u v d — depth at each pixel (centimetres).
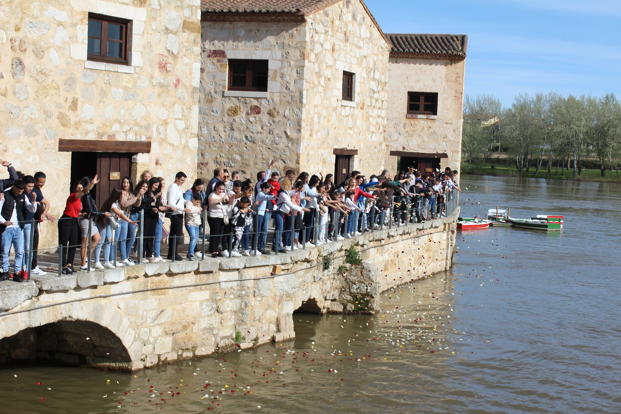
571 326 2033
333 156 2342
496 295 2355
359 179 1986
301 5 2122
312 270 1753
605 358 1759
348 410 1334
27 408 1201
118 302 1279
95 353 1358
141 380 1323
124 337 1298
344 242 1884
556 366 1681
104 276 1227
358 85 2492
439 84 3288
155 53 1608
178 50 1662
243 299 1510
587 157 10200
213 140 2172
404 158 3466
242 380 1395
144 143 1605
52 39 1398
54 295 1157
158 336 1366
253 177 2142
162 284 1355
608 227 4488
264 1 2208
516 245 3600
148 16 1580
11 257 1366
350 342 1712
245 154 2147
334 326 1822
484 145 9981
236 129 2150
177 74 1667
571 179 8931
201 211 1495
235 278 1488
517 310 2175
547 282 2641
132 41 1551
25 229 1170
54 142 1422
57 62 1411
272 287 1566
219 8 2114
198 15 1706
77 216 1211
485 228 4303
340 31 2308
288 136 2106
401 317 1980
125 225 1305
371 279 1922
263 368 1461
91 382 1306
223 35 2139
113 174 1577
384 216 2177
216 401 1297
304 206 1723
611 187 7912
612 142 8938
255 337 1544
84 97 1470
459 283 2500
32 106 1376
